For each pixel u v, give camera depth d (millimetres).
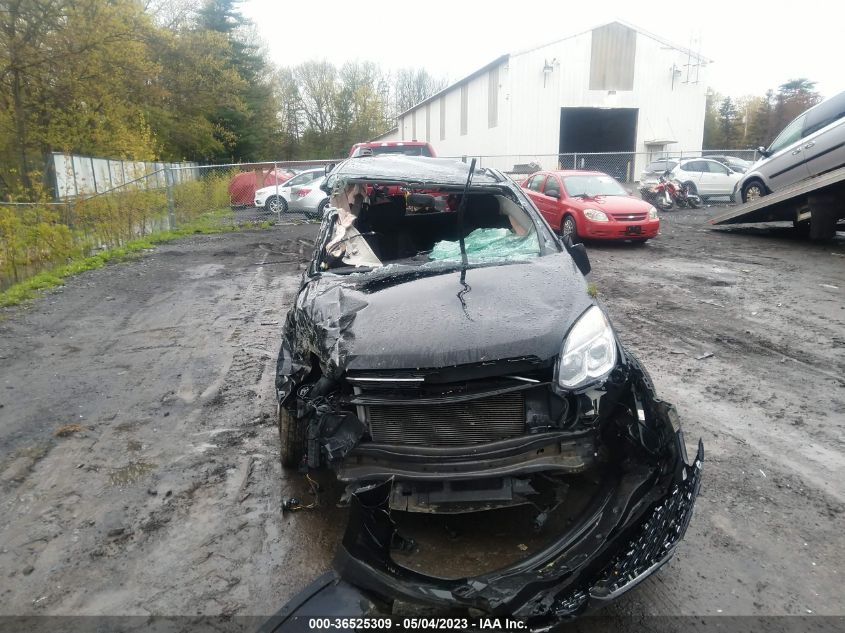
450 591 2408
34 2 19188
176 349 6559
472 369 2756
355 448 2836
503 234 4473
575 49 28859
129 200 14688
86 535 3371
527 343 2801
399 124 56031
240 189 20406
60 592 2928
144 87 25562
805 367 5332
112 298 8938
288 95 60969
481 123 32688
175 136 35844
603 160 29641
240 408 4992
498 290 3336
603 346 2910
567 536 2623
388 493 2748
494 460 2738
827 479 3600
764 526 3199
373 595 2504
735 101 65250
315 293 3654
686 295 8023
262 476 3934
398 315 3123
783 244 11750
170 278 10344
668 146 30141
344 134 60406
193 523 3455
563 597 2379
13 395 5391
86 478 3975
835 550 2992
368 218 4953
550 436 2758
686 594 2756
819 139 11289
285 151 61062
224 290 9336
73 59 20609
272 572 3029
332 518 3461
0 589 2959
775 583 2795
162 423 4766
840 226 12773
